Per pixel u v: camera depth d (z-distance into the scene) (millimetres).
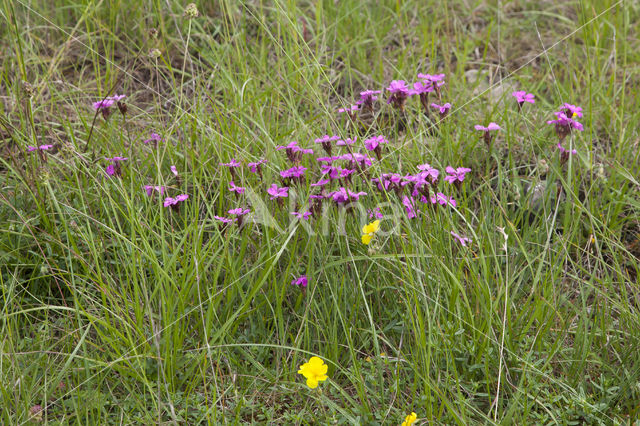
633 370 2738
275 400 2785
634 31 5562
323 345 2992
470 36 5527
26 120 3924
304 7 5730
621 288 3068
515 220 3537
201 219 3521
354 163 3029
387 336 3014
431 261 3027
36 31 5098
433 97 4598
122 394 2785
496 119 4258
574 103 4414
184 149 3715
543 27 5754
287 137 3844
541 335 2850
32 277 3221
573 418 2631
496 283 3064
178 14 5242
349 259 2842
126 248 3273
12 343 2754
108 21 5250
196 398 2707
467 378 2801
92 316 2814
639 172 3924
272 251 3102
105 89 4555
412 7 5801
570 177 3258
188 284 2881
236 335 3029
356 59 5164
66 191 3580
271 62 4887
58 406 2678
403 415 2609
